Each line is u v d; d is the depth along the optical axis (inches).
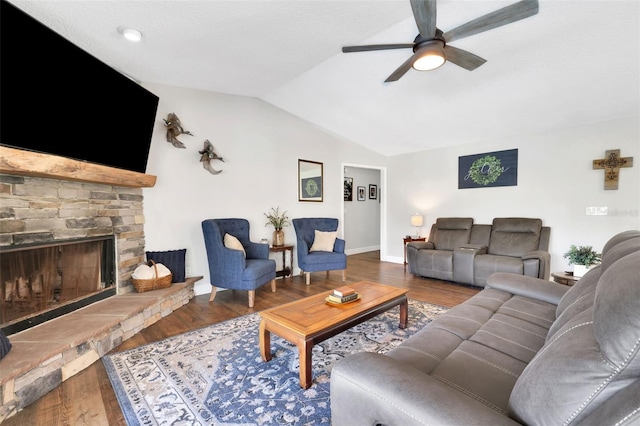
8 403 61.8
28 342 74.6
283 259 175.9
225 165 157.3
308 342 70.2
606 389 26.4
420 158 222.7
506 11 67.7
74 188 97.2
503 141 181.8
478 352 53.8
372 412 36.4
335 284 166.7
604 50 101.4
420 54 80.6
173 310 124.6
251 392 69.5
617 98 128.6
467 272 159.2
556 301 77.9
